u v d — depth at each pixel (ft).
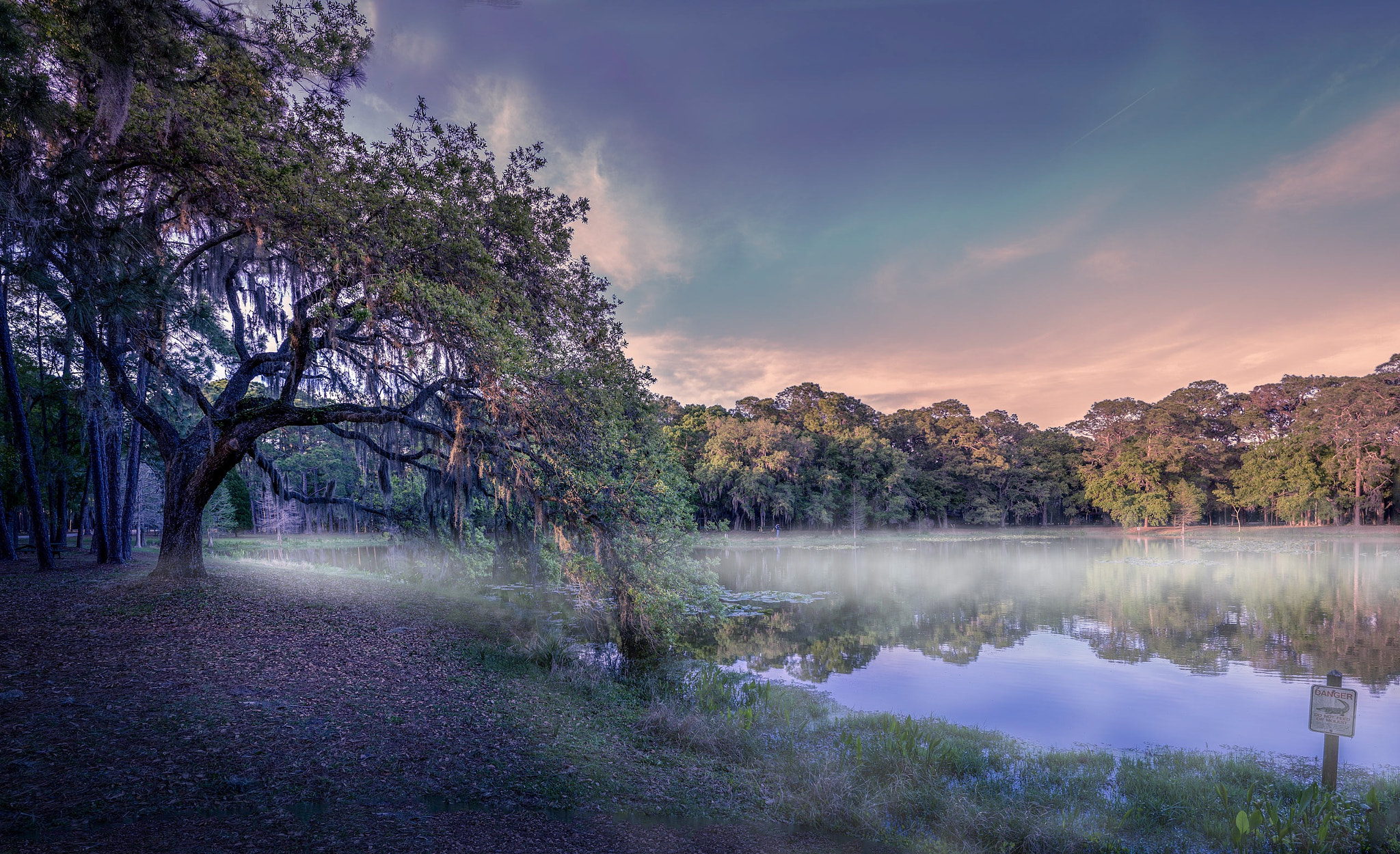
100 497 62.18
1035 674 52.03
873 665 54.34
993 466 252.01
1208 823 24.88
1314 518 220.64
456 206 38.70
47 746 18.97
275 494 59.72
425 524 72.64
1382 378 207.00
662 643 51.19
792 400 272.31
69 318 27.73
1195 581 110.01
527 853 16.37
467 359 38.83
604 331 48.93
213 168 31.65
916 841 21.66
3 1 19.89
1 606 36.50
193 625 35.37
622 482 47.55
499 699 31.19
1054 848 22.25
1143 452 244.01
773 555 165.17
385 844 15.67
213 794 17.37
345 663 32.45
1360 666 55.26
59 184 25.57
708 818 21.13
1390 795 26.21
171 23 23.26
